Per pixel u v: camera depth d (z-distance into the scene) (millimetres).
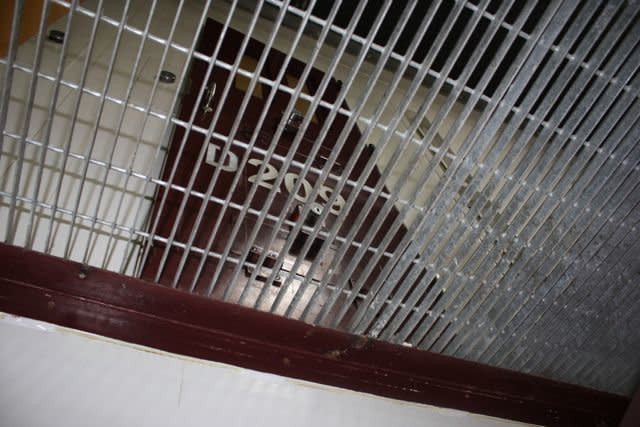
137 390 1189
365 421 1390
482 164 1209
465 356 1567
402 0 3707
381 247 1284
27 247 1229
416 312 1434
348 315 1603
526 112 1132
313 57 1010
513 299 1437
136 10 2973
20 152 1075
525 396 1622
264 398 1324
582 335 1539
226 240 1606
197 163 1099
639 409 1637
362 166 2438
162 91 2189
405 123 3303
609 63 1079
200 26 960
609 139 1192
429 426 1468
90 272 1268
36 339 1196
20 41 1935
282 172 1146
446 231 1289
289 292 1584
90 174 1578
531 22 3480
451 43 3791
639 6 990
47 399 1075
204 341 1350
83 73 981
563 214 1284
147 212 1562
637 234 1336
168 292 1317
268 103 1055
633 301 1470
